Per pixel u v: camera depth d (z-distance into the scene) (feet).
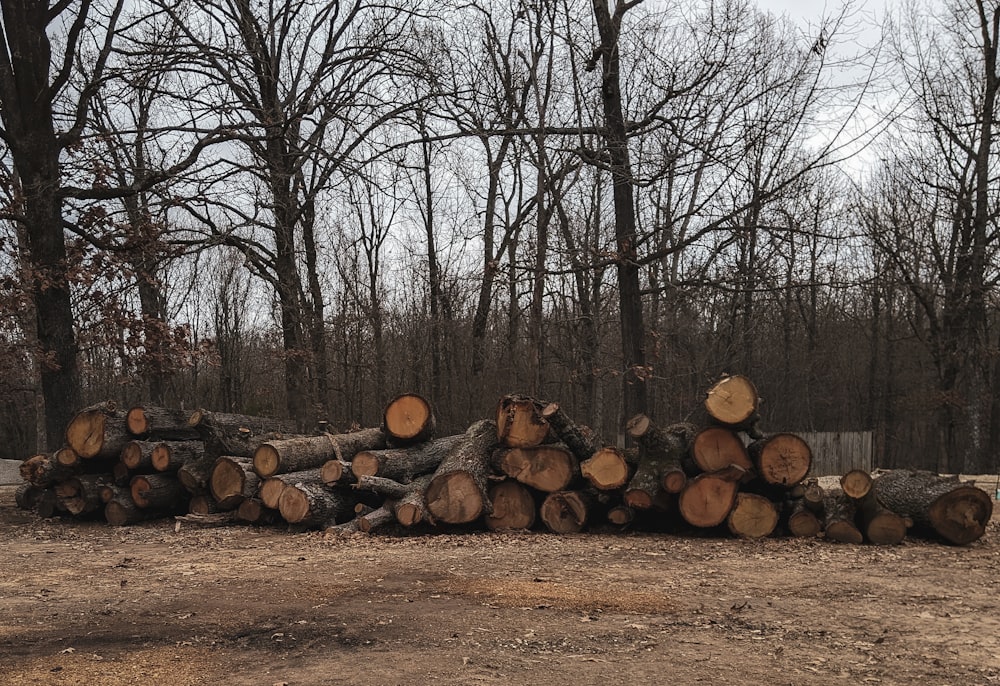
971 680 16.98
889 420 131.85
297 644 19.20
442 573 27.81
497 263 67.46
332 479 38.65
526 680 16.75
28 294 50.29
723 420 36.40
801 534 36.58
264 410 95.20
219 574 27.73
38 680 16.65
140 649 18.80
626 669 17.49
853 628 21.03
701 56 58.75
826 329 133.49
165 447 41.73
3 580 26.99
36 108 52.37
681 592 25.11
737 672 17.38
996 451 113.50
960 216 104.58
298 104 64.85
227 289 108.88
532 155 65.41
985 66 98.07
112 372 81.82
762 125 60.54
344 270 87.92
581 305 86.94
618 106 59.41
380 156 61.36
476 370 81.71
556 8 61.11
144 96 65.67
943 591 25.59
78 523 42.24
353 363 83.82
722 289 60.95
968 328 103.14
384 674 17.06
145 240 56.70
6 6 52.21
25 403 100.58
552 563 29.99
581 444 39.73
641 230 74.33
